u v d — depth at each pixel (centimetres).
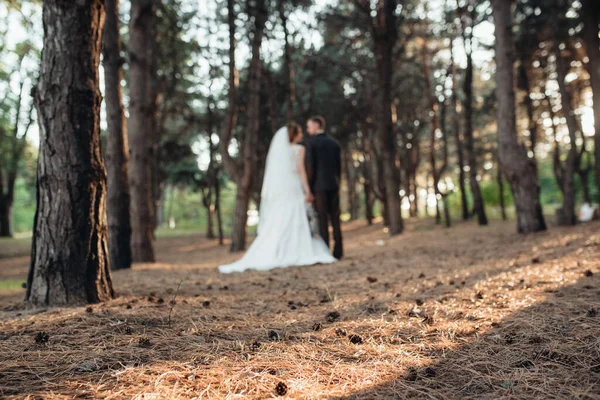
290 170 777
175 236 2428
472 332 255
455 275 475
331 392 180
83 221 351
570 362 202
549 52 1597
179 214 4756
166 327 275
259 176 2300
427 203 3008
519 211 965
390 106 1516
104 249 368
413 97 2305
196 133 2511
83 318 286
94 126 358
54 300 342
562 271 427
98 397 171
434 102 1925
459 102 1972
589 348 213
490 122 2248
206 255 1384
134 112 916
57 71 344
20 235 3064
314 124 791
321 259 725
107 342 240
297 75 2234
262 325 287
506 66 962
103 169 367
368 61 2095
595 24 1209
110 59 732
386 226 2188
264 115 2055
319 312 329
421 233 1453
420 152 2828
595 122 1213
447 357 219
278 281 523
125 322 278
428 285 421
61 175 346
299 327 281
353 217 3072
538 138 2138
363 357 222
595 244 607
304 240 753
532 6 1394
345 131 2308
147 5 908
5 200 2511
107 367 204
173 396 172
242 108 1945
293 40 1678
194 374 195
